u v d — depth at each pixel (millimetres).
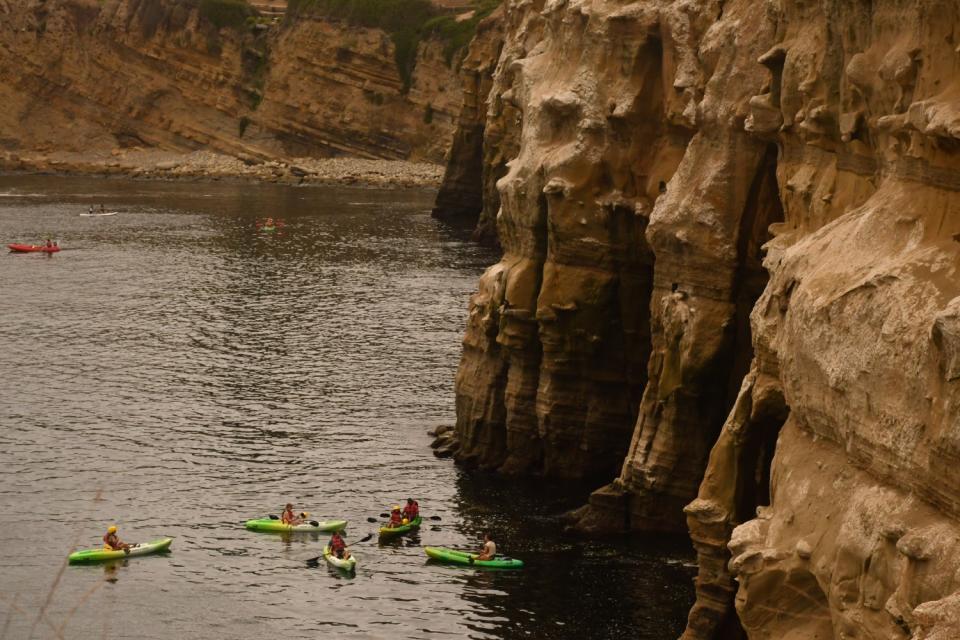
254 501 70000
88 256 153875
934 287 35938
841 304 38625
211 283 135250
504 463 74938
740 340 60281
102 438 80250
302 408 87312
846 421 38031
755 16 59625
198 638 54062
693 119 62938
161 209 199500
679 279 61719
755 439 49438
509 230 75438
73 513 67750
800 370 40844
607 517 64500
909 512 34500
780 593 39812
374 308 120938
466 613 56031
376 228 178500
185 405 87812
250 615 56219
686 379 60656
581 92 69438
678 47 65250
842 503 38062
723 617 50062
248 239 167375
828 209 48156
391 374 96500
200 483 72562
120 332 111000
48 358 101250
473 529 65688
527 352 73000
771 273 49812
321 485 72438
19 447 78250
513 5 143000
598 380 70438
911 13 41594
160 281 136500
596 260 69062
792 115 51938
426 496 70562
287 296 127250
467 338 77625
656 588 57812
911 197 39656
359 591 58625
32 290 131500
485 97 181500
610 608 56062
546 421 71500
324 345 105812
